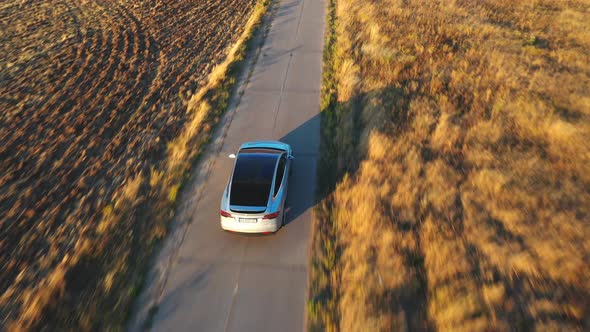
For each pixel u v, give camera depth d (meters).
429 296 7.19
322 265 8.12
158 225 9.33
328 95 14.69
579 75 14.80
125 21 25.38
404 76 15.30
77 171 12.16
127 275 8.14
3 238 9.67
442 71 15.52
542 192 9.12
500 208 8.77
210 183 10.84
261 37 20.61
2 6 29.28
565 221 8.23
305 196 10.01
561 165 10.09
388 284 7.39
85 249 8.73
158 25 24.38
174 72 18.25
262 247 8.62
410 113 12.86
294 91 15.39
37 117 15.12
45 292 7.64
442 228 8.41
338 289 7.61
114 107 15.65
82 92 16.89
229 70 16.92
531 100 13.12
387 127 12.11
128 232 9.23
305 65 17.42
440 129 11.81
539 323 6.30
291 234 8.90
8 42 22.75
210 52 20.36
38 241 9.52
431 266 7.65
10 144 13.52
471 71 15.50
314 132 12.81
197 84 17.19
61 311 7.40
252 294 7.62
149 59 19.78
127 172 11.71
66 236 9.56
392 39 18.50
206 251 8.64
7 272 8.67
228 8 26.81
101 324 7.20
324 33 20.69
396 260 7.80
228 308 7.39
